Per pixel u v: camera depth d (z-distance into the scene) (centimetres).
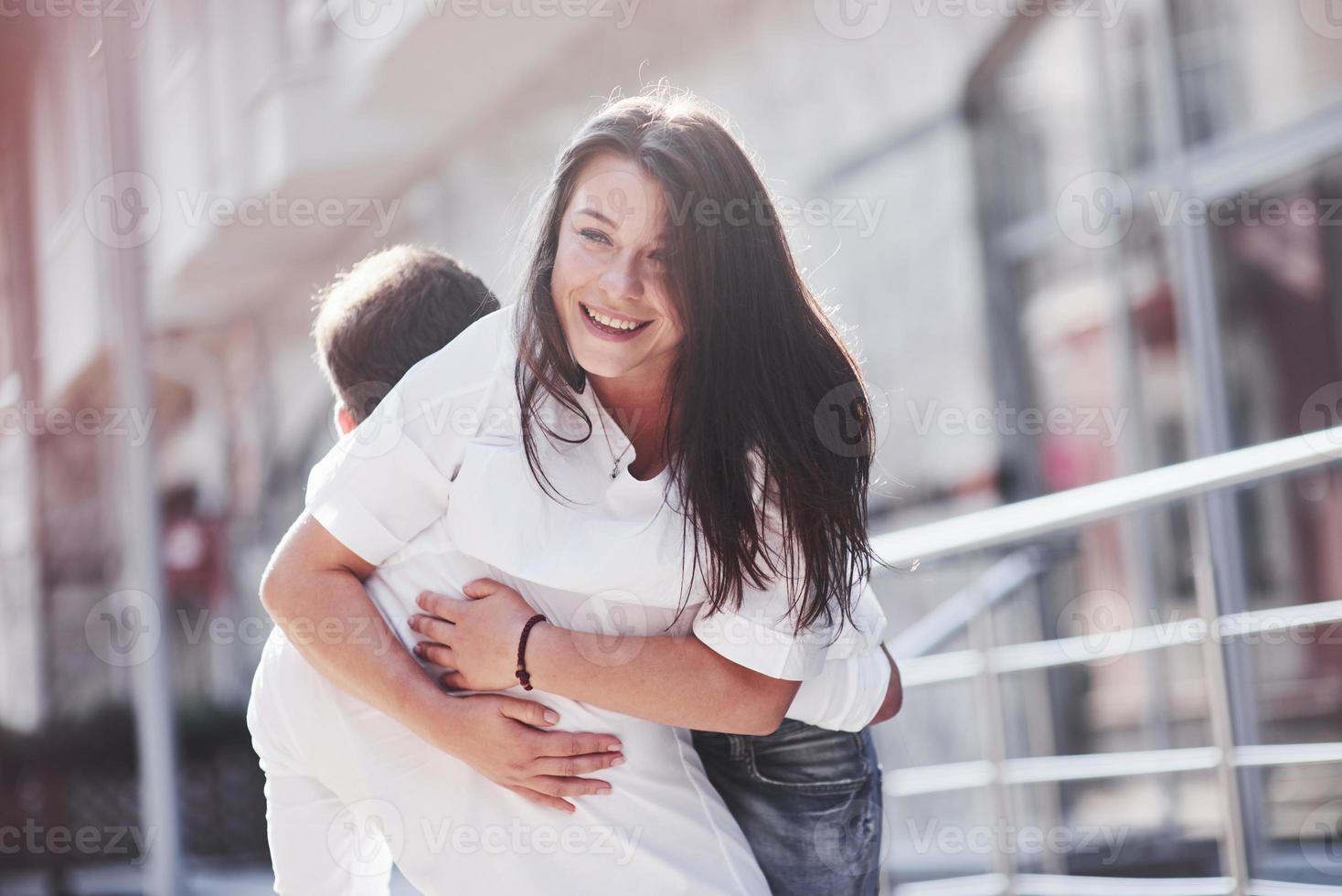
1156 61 560
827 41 711
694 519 181
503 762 185
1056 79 629
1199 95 550
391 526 190
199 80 956
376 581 196
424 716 186
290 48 893
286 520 1152
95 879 738
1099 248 605
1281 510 513
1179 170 552
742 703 186
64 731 831
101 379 1077
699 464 181
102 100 671
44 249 1055
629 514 185
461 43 806
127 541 602
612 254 178
